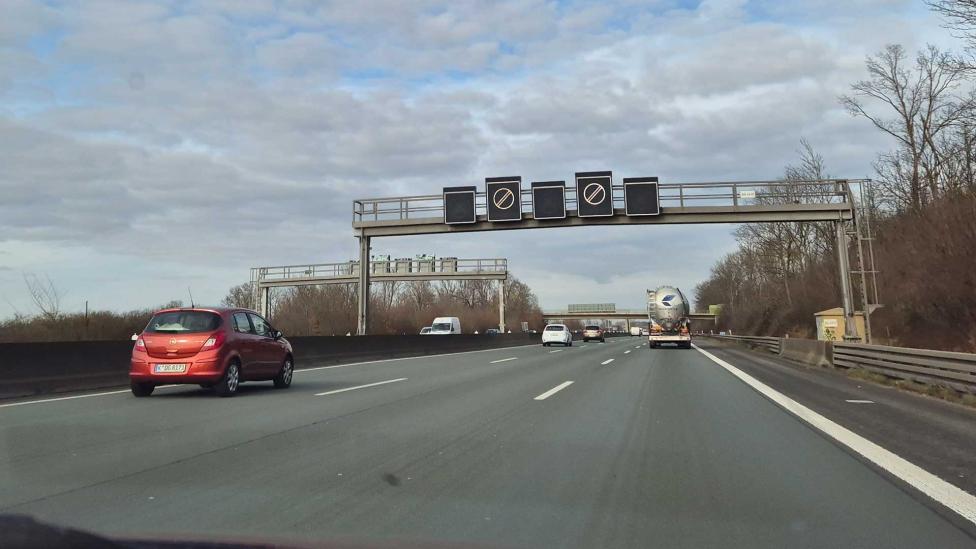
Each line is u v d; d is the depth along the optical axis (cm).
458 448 758
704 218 2898
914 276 2845
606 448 765
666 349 3931
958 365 1262
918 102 3656
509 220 3041
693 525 479
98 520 473
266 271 5753
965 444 795
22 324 2925
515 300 11812
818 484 600
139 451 726
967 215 2505
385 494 555
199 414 1012
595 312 11819
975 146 3005
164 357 1195
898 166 3788
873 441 815
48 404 1130
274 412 1040
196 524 466
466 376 1773
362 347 2653
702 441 812
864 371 1780
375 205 3225
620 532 462
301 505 518
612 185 2958
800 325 5272
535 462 686
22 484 578
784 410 1105
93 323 3086
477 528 466
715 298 12569
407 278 5484
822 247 5219
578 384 1553
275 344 1409
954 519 493
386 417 994
